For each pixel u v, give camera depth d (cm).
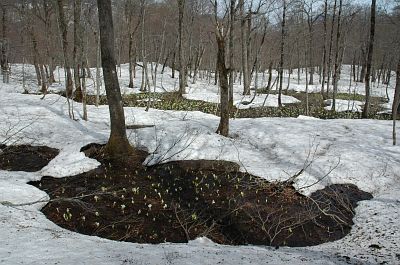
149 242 768
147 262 561
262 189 998
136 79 3569
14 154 1230
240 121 1576
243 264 578
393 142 1266
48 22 2708
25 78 3167
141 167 1134
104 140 1287
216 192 998
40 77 2888
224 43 1230
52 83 2967
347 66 6550
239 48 3900
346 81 4709
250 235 821
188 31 3572
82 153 1175
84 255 579
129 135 1311
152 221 852
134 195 971
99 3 1067
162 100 2522
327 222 872
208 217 886
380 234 780
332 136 1338
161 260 573
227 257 611
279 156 1176
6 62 3022
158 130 1355
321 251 731
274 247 759
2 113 1582
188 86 3359
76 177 1059
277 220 873
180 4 2684
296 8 2714
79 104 1959
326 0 3219
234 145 1243
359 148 1208
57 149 1262
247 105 2552
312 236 822
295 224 858
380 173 1066
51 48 2925
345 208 924
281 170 1057
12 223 708
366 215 880
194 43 4316
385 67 5059
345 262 638
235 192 991
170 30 3806
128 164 1140
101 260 560
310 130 1398
